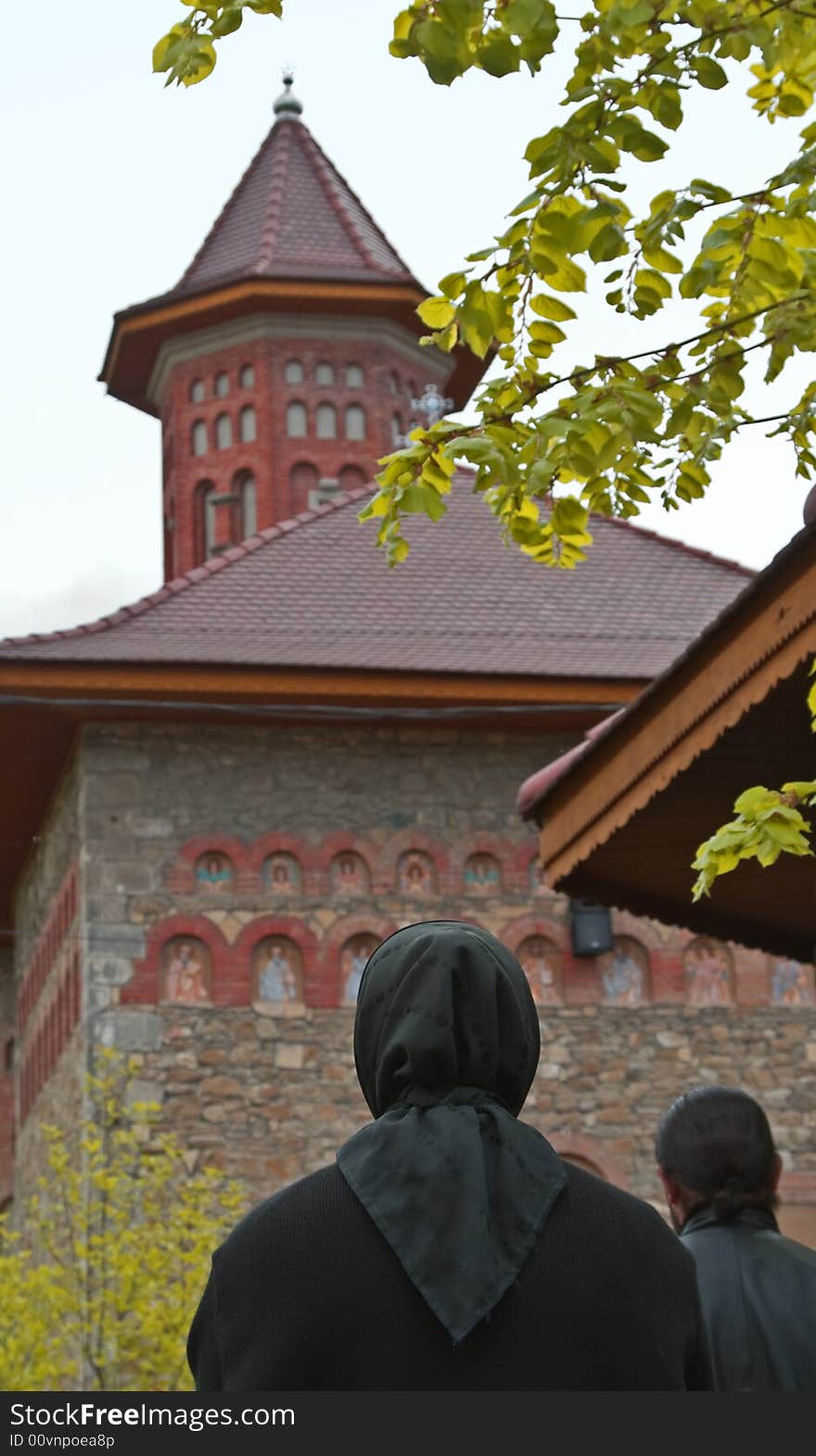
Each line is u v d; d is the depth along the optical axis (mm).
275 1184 17469
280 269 27312
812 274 5703
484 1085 2707
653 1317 2572
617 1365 2525
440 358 28172
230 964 17984
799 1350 3953
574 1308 2525
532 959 18406
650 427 5473
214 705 18156
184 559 26891
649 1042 18297
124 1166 17078
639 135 5230
